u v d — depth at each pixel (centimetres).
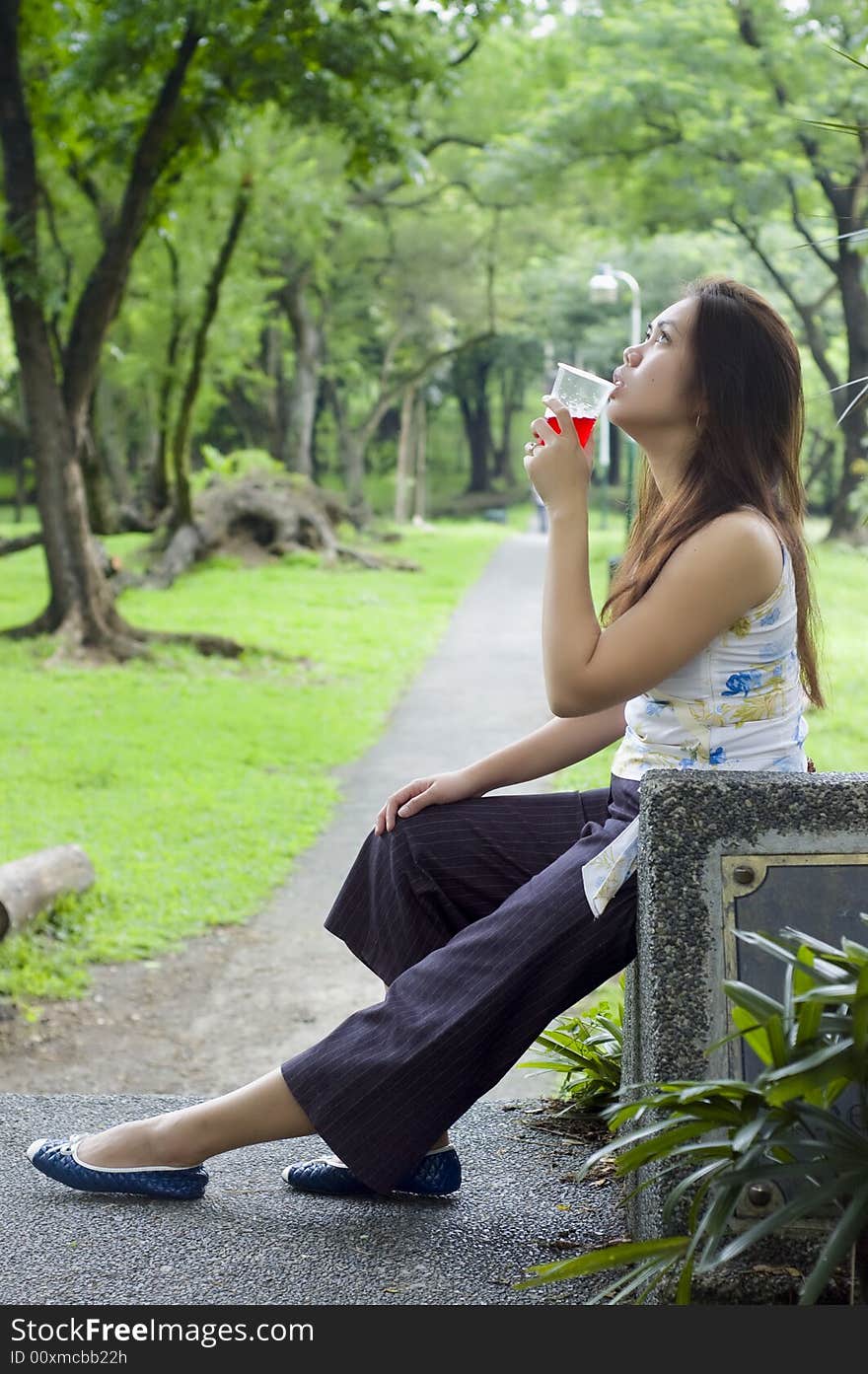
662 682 228
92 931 690
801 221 2495
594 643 223
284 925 732
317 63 1370
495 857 253
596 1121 303
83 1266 227
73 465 1545
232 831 902
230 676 1493
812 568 243
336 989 639
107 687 1387
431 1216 251
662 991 205
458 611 2120
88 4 1402
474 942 230
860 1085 180
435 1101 225
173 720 1242
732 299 232
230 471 2528
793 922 204
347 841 904
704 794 204
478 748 1189
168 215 1566
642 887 212
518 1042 228
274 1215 250
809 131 2148
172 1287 220
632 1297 212
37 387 1521
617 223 2727
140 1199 255
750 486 228
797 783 204
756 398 229
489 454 6925
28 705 1273
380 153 1385
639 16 2267
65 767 1045
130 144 1446
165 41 1293
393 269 3747
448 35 1609
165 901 746
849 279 2538
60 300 1442
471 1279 224
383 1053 227
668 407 232
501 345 5294
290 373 4200
